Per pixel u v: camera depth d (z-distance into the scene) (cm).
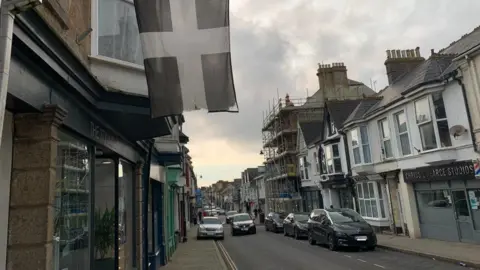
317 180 3008
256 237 2452
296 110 3738
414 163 1584
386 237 1736
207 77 503
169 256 1478
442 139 1396
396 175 1731
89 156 588
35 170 398
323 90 3428
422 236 1605
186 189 3278
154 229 1167
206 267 1240
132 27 673
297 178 3644
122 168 851
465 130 1285
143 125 713
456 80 1322
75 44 527
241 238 2442
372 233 1486
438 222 1505
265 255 1531
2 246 373
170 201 1644
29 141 402
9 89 337
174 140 1351
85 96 516
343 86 3428
